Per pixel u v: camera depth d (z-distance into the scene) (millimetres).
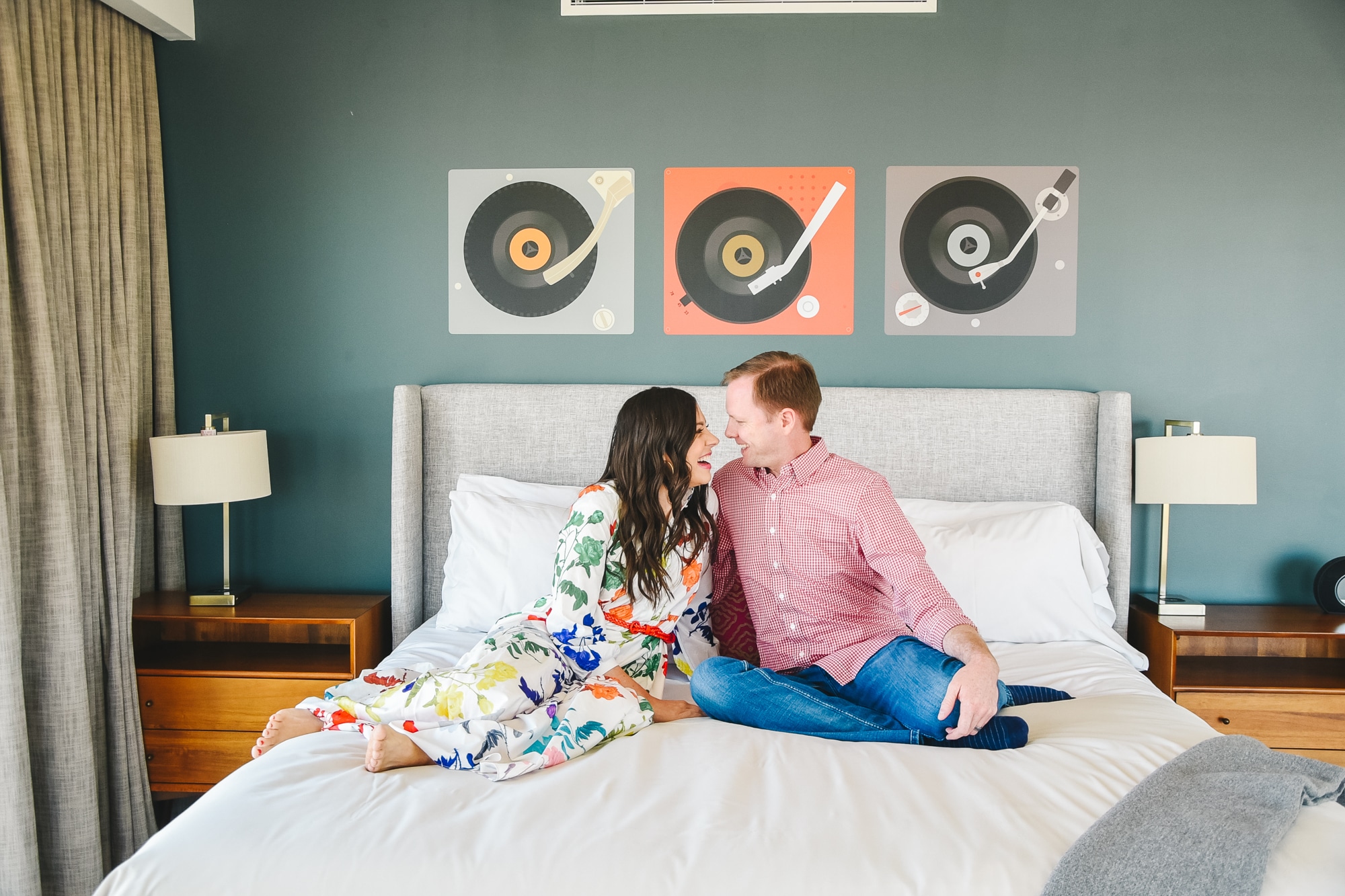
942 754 1393
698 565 1816
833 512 1687
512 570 2271
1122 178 2609
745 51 2641
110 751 2271
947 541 2270
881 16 2621
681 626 1932
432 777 1339
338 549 2764
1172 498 2357
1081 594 2232
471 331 2717
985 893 1020
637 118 2668
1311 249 2588
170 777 2311
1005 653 2121
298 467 2748
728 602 1952
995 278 2648
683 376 2707
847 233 2656
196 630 2588
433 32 2670
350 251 2711
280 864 1083
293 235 2709
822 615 1723
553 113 2676
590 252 2697
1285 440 2621
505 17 2662
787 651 1761
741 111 2652
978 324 2654
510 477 2664
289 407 2736
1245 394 2621
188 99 2686
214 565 2738
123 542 2326
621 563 1717
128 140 2477
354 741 1487
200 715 2295
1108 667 1997
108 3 2379
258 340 2723
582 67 2664
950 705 1408
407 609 2539
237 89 2686
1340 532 2625
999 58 2607
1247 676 2297
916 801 1204
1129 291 2627
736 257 2678
